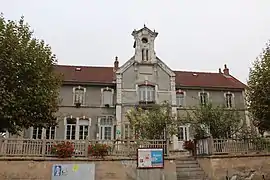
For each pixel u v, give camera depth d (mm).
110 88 28516
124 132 26125
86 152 15391
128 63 28453
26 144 14789
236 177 16672
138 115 22375
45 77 18328
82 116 27234
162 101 27578
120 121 26391
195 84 30781
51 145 15164
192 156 19609
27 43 18359
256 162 17438
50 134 26281
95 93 28219
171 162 16141
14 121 16781
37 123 17875
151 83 28094
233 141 17656
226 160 16797
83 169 14969
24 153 14641
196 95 30109
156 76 28516
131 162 15664
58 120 24719
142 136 20469
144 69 28531
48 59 19422
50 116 18531
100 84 28297
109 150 15711
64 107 27266
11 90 16594
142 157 15805
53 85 19078
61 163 14805
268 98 17516
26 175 14266
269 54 18812
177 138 26188
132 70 28344
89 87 28406
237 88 30891
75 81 27906
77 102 27594
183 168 17594
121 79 27797
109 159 15414
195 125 20625
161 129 20641
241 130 20547
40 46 19406
